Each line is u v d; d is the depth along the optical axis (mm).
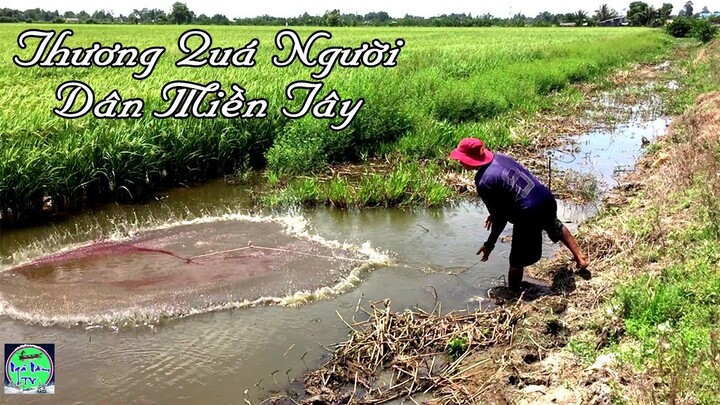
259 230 7645
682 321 4484
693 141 9656
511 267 5859
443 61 21984
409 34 53250
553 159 11156
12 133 8727
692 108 14438
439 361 4766
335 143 11008
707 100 14523
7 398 4297
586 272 6020
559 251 6742
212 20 97812
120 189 9227
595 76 23453
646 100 18109
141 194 9484
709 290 4773
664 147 10992
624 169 10422
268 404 4277
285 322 5379
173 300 5703
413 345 4938
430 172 9688
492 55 25156
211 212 8656
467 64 21250
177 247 7000
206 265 6465
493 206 5680
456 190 9273
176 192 9688
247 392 4414
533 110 15328
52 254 6840
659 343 4043
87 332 5199
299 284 6066
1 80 15664
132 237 7402
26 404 4230
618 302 4926
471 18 128500
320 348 4984
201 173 10430
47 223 8188
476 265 6531
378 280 6207
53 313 5480
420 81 16156
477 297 5793
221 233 7496
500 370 4438
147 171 9461
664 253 5887
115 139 9125
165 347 4984
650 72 26219
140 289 5906
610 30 71000
